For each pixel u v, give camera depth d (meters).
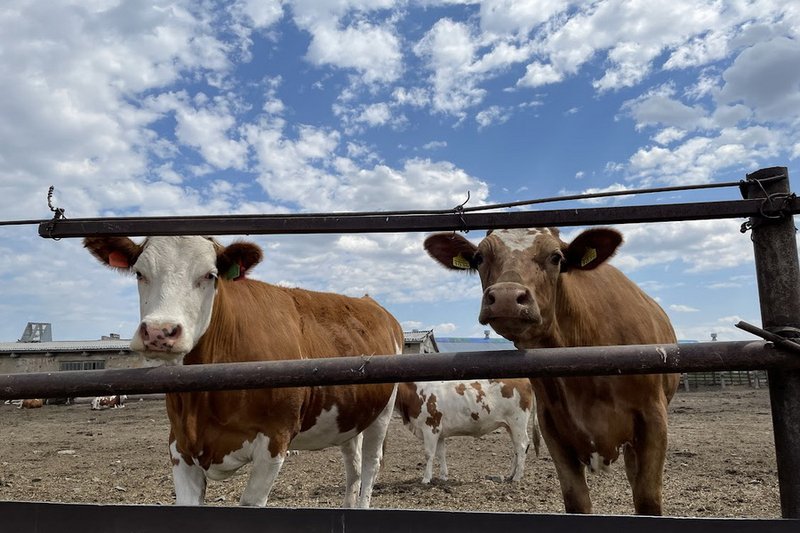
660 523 1.81
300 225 2.47
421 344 36.91
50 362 36.84
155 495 8.45
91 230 2.57
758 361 2.02
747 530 1.77
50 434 16.89
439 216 2.41
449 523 1.90
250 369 2.21
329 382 2.18
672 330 5.32
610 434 4.04
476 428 10.25
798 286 2.20
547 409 4.26
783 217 2.21
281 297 5.48
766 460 10.02
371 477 7.03
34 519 2.11
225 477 4.57
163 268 3.91
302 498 8.30
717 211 2.24
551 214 2.35
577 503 4.24
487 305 3.24
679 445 11.96
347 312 6.31
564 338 4.08
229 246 4.16
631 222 2.32
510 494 8.49
